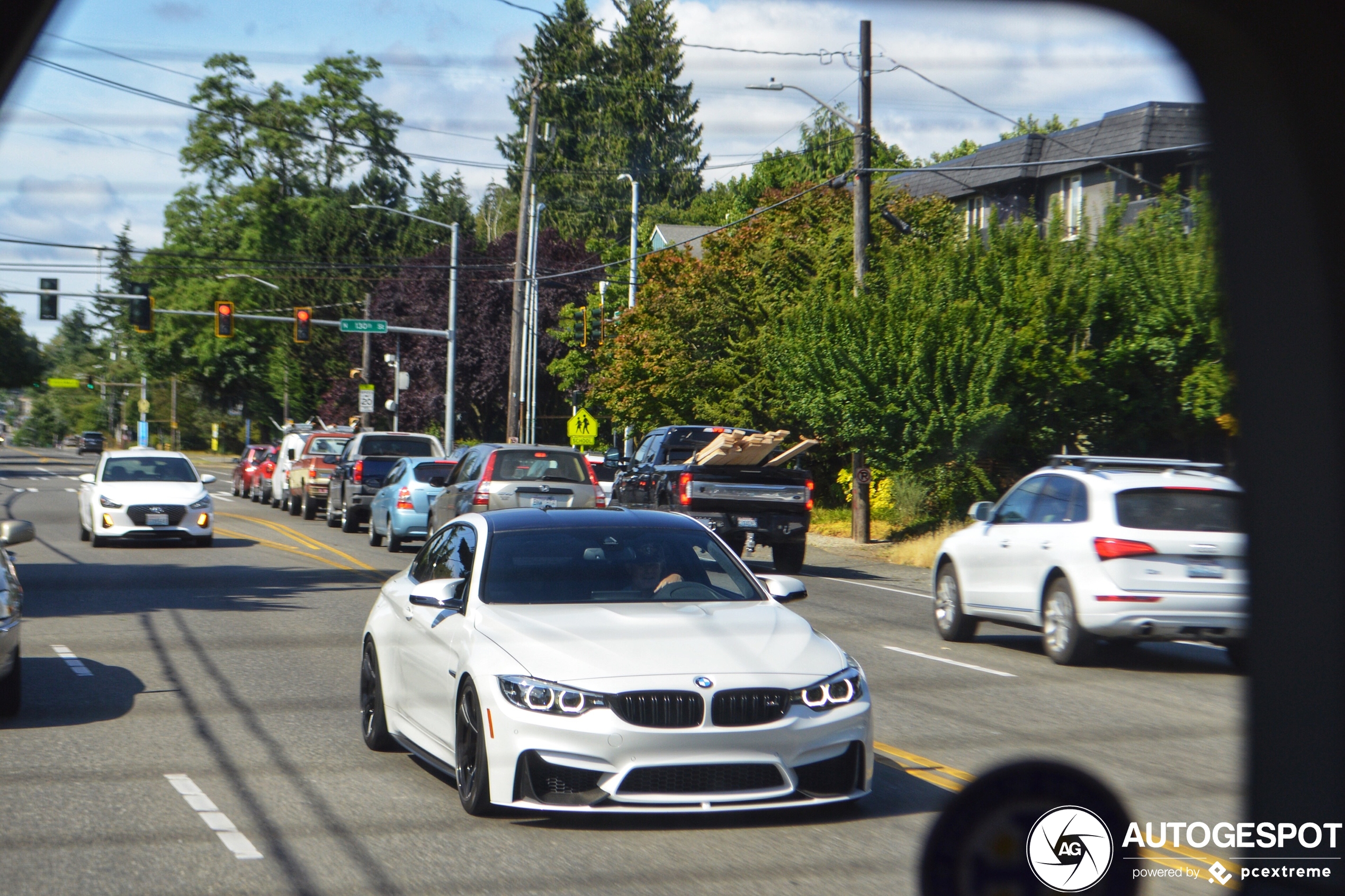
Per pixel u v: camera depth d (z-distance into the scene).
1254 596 10.68
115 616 14.99
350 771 7.83
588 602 7.34
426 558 8.62
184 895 5.54
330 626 14.37
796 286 34.22
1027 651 13.38
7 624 9.02
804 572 22.22
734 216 65.38
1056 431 24.25
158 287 76.38
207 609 15.69
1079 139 37.00
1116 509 11.87
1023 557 12.80
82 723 9.17
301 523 33.06
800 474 20.75
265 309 75.12
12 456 109.12
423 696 7.58
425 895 5.51
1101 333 23.59
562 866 5.91
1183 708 10.05
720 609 7.27
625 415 35.81
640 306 36.00
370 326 42.00
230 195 74.88
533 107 39.84
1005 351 23.09
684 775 6.34
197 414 114.44
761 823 6.63
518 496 19.73
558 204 80.56
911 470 24.73
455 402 60.47
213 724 9.20
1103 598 11.72
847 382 24.66
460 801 7.05
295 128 75.00
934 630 14.96
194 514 24.36
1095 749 8.48
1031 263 24.42
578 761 6.32
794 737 6.45
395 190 78.31
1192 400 22.25
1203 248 22.41
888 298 25.36
